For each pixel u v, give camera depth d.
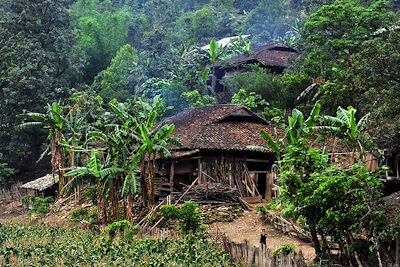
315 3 55.97
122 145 28.61
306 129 26.20
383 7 40.75
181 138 33.69
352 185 16.62
